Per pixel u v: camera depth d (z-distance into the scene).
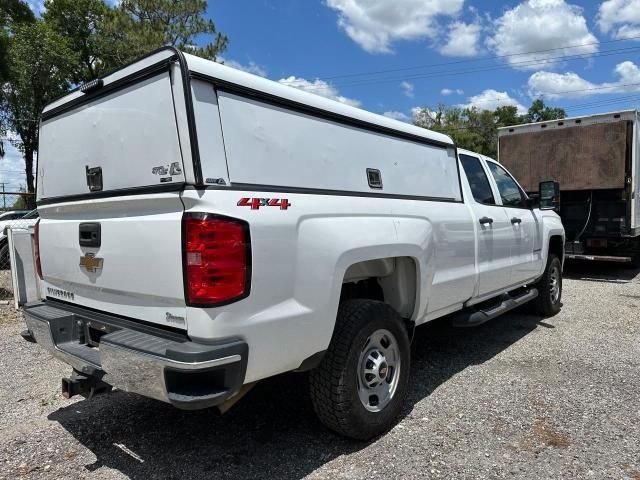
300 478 2.92
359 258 3.12
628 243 10.38
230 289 2.43
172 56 2.51
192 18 25.17
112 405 3.97
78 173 3.24
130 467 3.05
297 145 2.96
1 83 24.16
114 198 2.82
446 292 4.19
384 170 3.64
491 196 5.22
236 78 2.66
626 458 3.12
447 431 3.47
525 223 5.77
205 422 3.64
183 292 2.44
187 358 2.32
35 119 27.34
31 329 3.44
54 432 3.52
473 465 3.04
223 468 3.03
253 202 2.57
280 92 2.88
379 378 3.35
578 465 3.04
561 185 10.84
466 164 4.95
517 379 4.43
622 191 10.22
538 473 2.96
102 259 2.95
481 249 4.74
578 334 5.88
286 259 2.69
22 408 3.92
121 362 2.57
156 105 2.62
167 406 3.92
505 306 5.19
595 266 12.03
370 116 3.57
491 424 3.57
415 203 3.84
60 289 3.53
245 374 2.54
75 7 31.70
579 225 10.84
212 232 2.38
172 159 2.54
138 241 2.67
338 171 3.23
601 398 4.00
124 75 2.80
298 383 4.30
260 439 3.38
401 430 3.48
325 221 2.94
